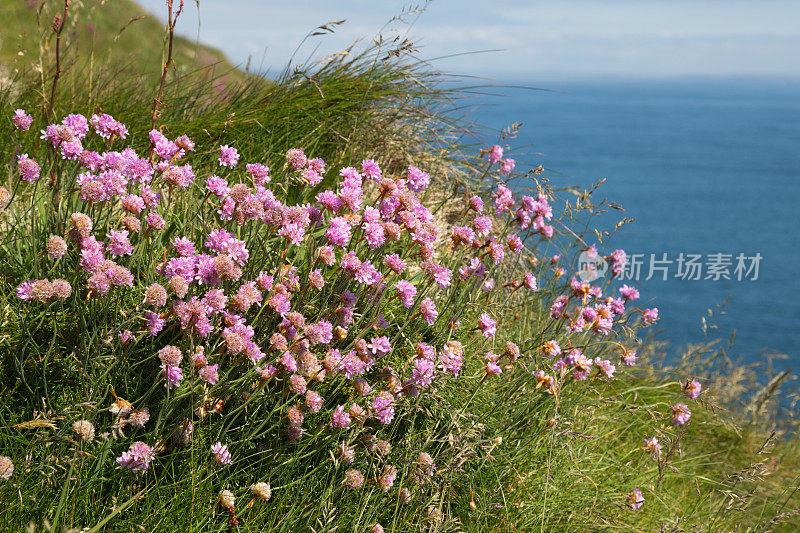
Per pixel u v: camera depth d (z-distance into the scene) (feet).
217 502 6.50
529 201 11.14
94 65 16.62
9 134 12.28
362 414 7.57
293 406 7.68
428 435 8.13
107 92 15.67
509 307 12.44
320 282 7.57
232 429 7.29
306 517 7.10
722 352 17.15
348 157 14.93
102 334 6.91
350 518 7.34
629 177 484.74
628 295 12.17
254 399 7.30
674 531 9.86
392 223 8.43
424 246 8.87
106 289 6.26
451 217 14.55
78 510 6.03
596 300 11.58
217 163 13.14
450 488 8.78
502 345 11.73
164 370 6.35
